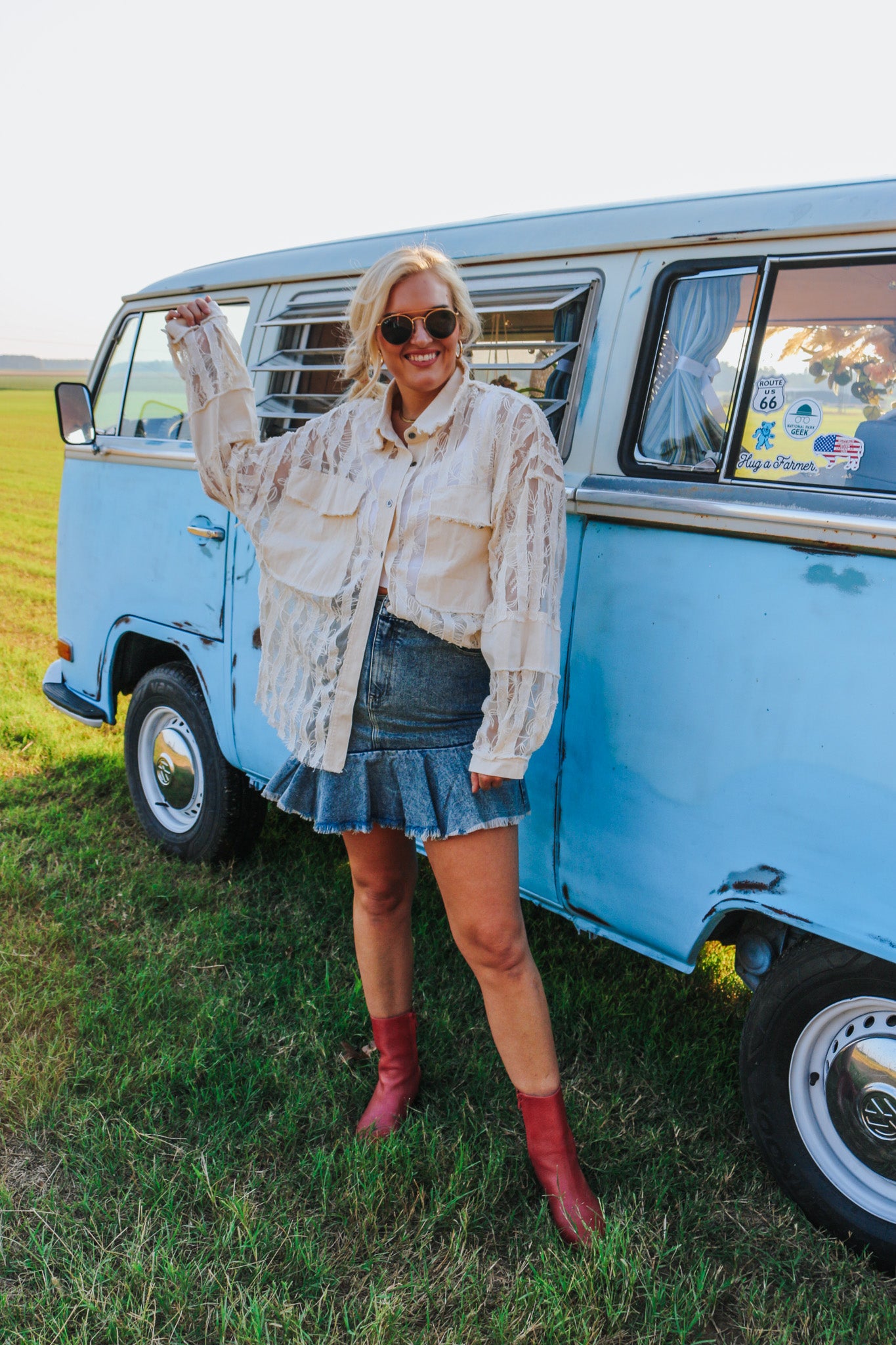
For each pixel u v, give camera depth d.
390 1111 2.27
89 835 3.83
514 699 1.70
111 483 3.68
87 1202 2.03
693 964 2.10
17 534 13.34
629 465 2.12
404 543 1.78
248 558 3.02
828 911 1.83
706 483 1.96
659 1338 1.74
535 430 1.71
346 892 3.42
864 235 1.82
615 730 2.13
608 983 2.93
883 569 1.71
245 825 3.48
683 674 2.00
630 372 2.13
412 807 1.86
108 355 3.88
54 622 8.28
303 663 1.96
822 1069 1.99
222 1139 2.21
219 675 3.21
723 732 1.95
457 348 1.79
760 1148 2.09
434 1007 2.74
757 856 1.92
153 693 3.65
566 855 2.29
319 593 1.86
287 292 3.12
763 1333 1.77
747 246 1.97
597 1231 1.90
